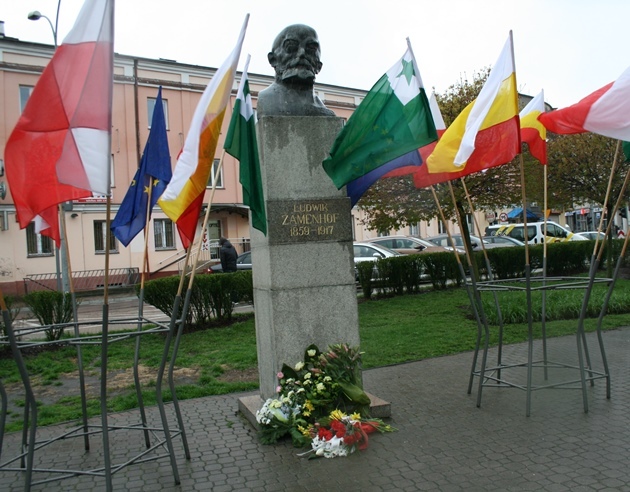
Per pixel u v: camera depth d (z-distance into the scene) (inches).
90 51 131.1
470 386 223.0
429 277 553.3
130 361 314.3
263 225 178.2
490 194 527.5
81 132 129.8
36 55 938.1
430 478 148.2
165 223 1074.7
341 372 186.9
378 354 299.0
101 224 1009.5
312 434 173.8
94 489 151.7
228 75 155.7
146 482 153.6
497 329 354.9
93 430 198.7
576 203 685.9
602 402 204.5
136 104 1015.0
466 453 163.3
